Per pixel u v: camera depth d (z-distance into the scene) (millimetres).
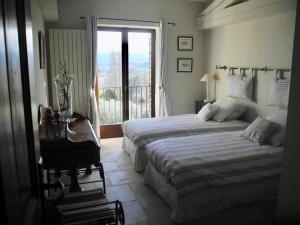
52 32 4656
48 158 2539
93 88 4996
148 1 5199
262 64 4176
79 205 1995
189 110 5914
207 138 3428
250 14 3992
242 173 2662
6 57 743
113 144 5090
